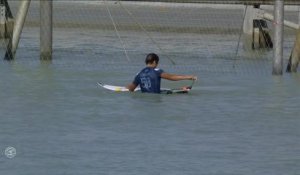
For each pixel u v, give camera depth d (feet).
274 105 170.30
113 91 182.80
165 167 119.03
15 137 136.87
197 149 130.11
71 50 284.61
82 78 206.39
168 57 270.87
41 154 125.70
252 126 148.56
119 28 395.55
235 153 128.06
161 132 142.10
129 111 160.04
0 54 265.75
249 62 261.85
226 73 225.97
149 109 162.30
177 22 439.22
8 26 319.06
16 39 243.81
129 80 204.74
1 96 175.73
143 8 522.88
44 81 199.00
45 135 138.51
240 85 199.31
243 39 313.73
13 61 240.94
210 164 120.98
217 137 139.03
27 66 228.84
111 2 518.37
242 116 157.69
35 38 324.80
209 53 288.10
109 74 216.74
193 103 170.09
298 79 212.43
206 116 156.87
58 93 180.24
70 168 118.01
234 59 269.85
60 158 123.44
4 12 319.06
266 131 144.56
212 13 492.95
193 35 366.84
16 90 183.93
